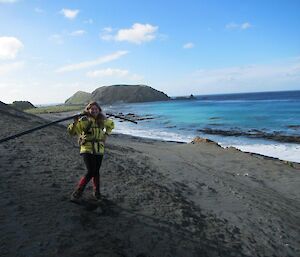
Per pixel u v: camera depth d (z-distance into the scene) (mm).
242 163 17719
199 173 12688
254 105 92000
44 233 5348
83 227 5766
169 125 47312
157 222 6664
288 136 31953
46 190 6965
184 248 6047
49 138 12508
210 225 7355
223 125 44688
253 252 6723
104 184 8133
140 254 5500
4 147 9680
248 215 8750
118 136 30734
